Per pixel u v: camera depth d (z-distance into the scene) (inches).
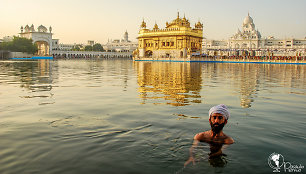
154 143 178.2
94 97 386.9
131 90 470.3
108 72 999.0
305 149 169.3
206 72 1063.6
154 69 1267.2
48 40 4480.8
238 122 240.7
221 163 146.6
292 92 469.1
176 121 241.3
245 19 5762.8
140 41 3708.2
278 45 5467.5
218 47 5748.0
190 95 413.4
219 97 396.2
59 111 287.0
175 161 149.3
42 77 741.3
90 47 6077.8
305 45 4968.0
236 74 961.5
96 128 217.3
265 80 718.5
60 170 138.4
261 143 179.9
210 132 187.8
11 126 223.3
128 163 146.9
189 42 3309.5
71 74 871.1
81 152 162.9
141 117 258.4
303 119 255.1
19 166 142.8
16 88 488.4
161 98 380.2
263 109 305.9
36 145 175.3
